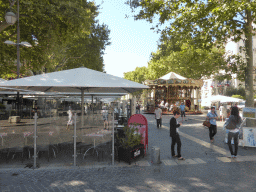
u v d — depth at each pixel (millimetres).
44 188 4145
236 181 4492
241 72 9859
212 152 7211
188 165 5695
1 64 15555
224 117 19656
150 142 9078
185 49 10711
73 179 4625
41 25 13188
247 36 8789
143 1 9641
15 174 4949
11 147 5848
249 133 7918
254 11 7785
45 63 16234
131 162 5902
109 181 4504
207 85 47875
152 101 33688
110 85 6387
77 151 7000
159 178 4680
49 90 9711
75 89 10031
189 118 22562
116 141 6902
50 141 6031
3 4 12453
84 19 12789
